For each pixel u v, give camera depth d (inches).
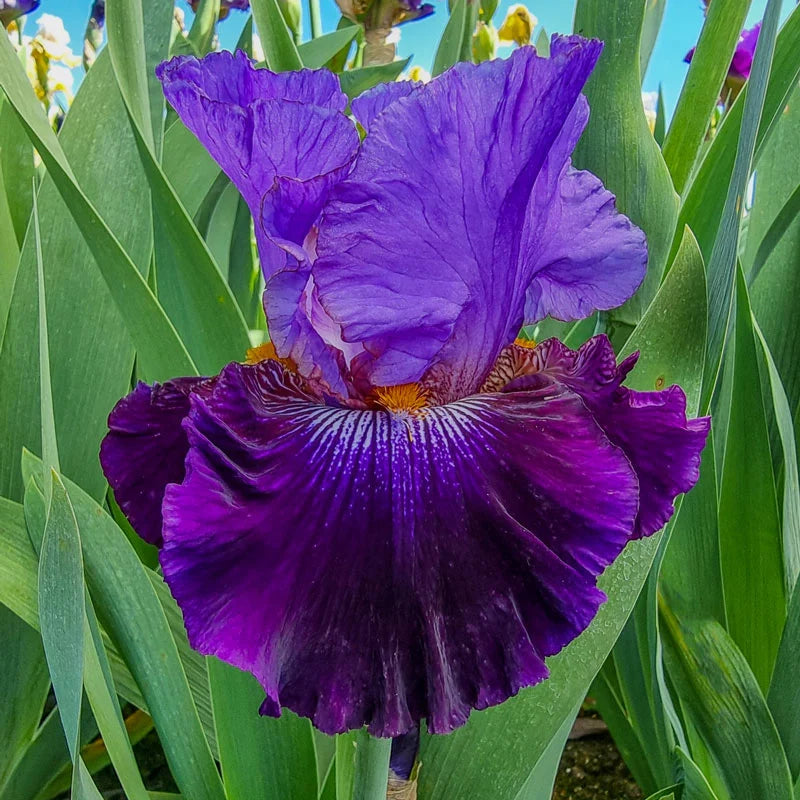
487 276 6.9
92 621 8.8
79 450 12.5
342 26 21.2
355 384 7.2
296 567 6.0
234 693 9.4
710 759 12.9
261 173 7.5
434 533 6.3
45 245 12.0
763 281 14.8
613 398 7.8
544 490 6.5
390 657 5.9
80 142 12.3
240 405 6.7
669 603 12.1
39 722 13.7
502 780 9.1
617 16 11.7
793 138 15.0
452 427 7.0
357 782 7.8
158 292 11.6
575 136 7.4
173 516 5.8
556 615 6.1
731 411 12.4
